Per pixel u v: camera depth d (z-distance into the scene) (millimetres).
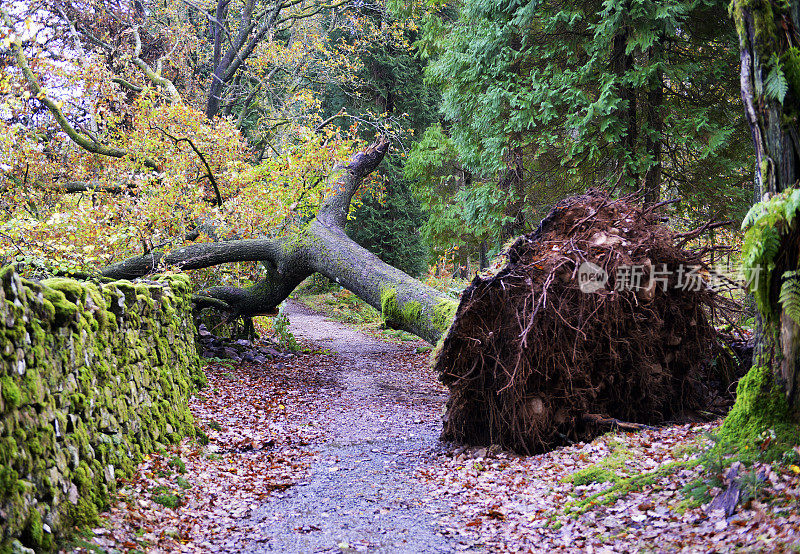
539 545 3836
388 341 18391
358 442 7258
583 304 5887
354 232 26469
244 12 20703
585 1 11344
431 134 19234
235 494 5062
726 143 10641
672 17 9969
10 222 7770
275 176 12438
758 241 3898
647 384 6109
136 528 3881
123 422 4820
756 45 4020
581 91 10961
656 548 3377
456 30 14148
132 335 5496
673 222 11383
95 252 9289
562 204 6527
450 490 5199
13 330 3162
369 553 3863
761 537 3088
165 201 10594
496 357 6270
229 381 10117
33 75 12180
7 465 2910
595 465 4941
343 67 23922
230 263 14062
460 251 20250
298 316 24578
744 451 3953
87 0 16812
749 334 7090
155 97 14945
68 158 12914
